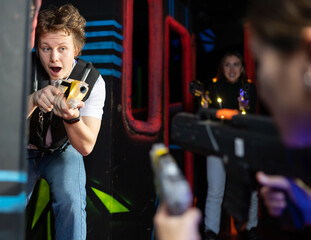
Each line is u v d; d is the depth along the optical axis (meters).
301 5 0.45
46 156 1.66
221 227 2.67
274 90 0.47
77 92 1.39
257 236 2.25
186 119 0.73
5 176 0.72
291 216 0.59
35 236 1.76
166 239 0.43
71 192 1.58
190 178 3.29
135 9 2.86
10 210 0.71
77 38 1.67
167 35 3.00
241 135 0.60
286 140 0.49
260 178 0.58
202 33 3.95
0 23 0.74
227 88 2.57
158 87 2.79
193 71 3.69
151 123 2.61
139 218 2.26
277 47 0.46
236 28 3.79
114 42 2.00
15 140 0.73
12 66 0.75
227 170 0.65
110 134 1.95
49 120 1.58
